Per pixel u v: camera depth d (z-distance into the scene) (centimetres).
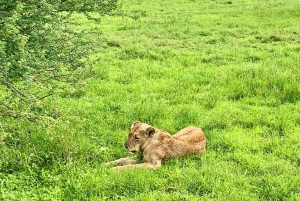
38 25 609
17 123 732
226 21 1981
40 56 606
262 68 1164
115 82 1129
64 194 588
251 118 877
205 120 863
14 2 590
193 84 1105
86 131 793
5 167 641
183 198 586
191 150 727
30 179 613
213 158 706
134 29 1828
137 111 882
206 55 1417
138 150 718
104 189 602
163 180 629
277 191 607
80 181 613
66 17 689
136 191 605
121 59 1378
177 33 1739
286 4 2483
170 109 924
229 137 788
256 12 2202
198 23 1948
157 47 1509
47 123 657
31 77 602
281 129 837
